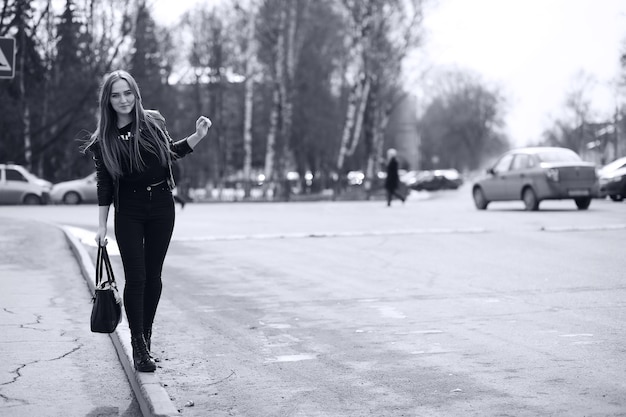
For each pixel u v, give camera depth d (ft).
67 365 28.27
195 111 258.98
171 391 24.95
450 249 61.77
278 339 32.30
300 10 207.72
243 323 35.60
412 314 36.88
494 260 55.16
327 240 69.67
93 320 25.38
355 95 205.87
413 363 27.94
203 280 48.44
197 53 250.16
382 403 23.38
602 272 48.52
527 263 53.26
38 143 153.48
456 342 30.99
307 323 35.42
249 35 202.39
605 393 23.66
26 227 77.41
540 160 106.63
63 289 43.93
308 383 25.75
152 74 189.98
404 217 97.60
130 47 124.77
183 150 26.35
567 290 42.34
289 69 200.75
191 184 229.86
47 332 33.32
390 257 57.82
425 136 538.88
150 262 26.40
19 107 137.59
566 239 66.95
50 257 56.65
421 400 23.56
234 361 28.76
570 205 120.26
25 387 25.61
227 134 276.41
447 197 198.70
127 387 25.71
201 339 32.40
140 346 25.64
